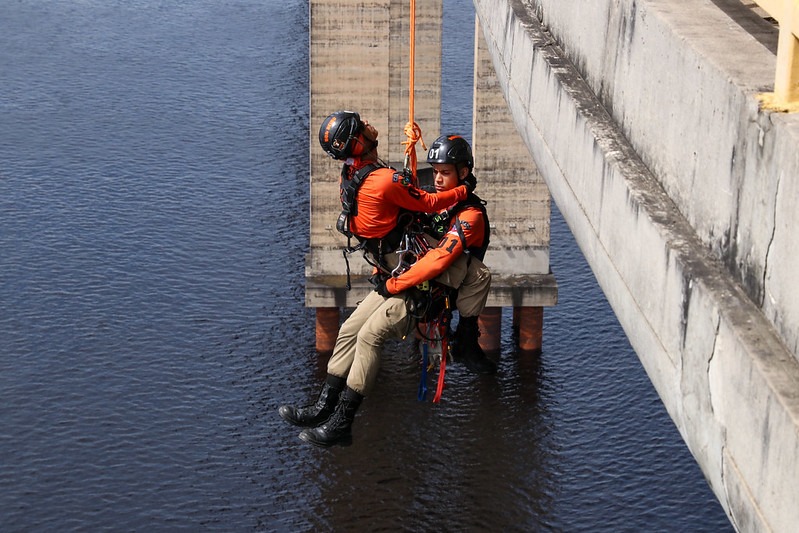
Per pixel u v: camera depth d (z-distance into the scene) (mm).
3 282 75188
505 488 57469
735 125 12258
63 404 62719
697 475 58125
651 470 58562
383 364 65750
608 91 17734
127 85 111125
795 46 11297
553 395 64312
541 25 23266
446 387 64438
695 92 13547
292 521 54406
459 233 16453
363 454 59344
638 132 16016
